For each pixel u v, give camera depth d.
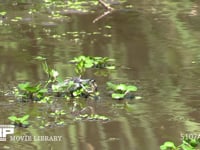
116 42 13.48
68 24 15.29
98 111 9.21
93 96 9.87
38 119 8.88
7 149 7.84
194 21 15.45
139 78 10.89
